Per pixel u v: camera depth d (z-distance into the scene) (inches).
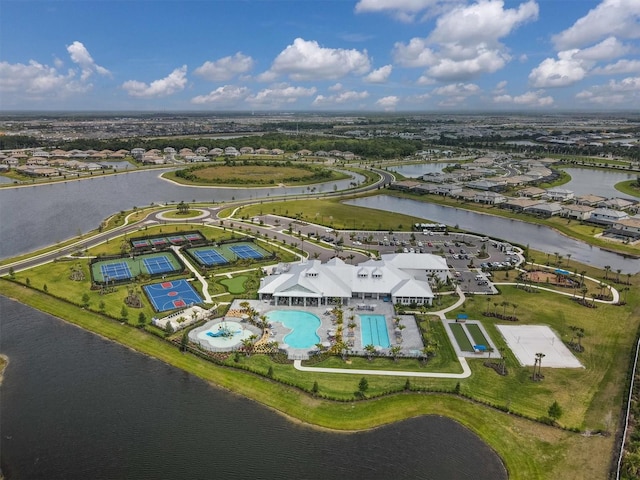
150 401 3737.7
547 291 5974.4
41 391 3843.5
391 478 3041.3
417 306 5452.8
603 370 4212.6
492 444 3353.8
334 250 7613.2
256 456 3193.9
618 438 3363.7
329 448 3284.9
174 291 5762.8
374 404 3727.9
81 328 4862.2
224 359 4274.1
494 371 4170.8
